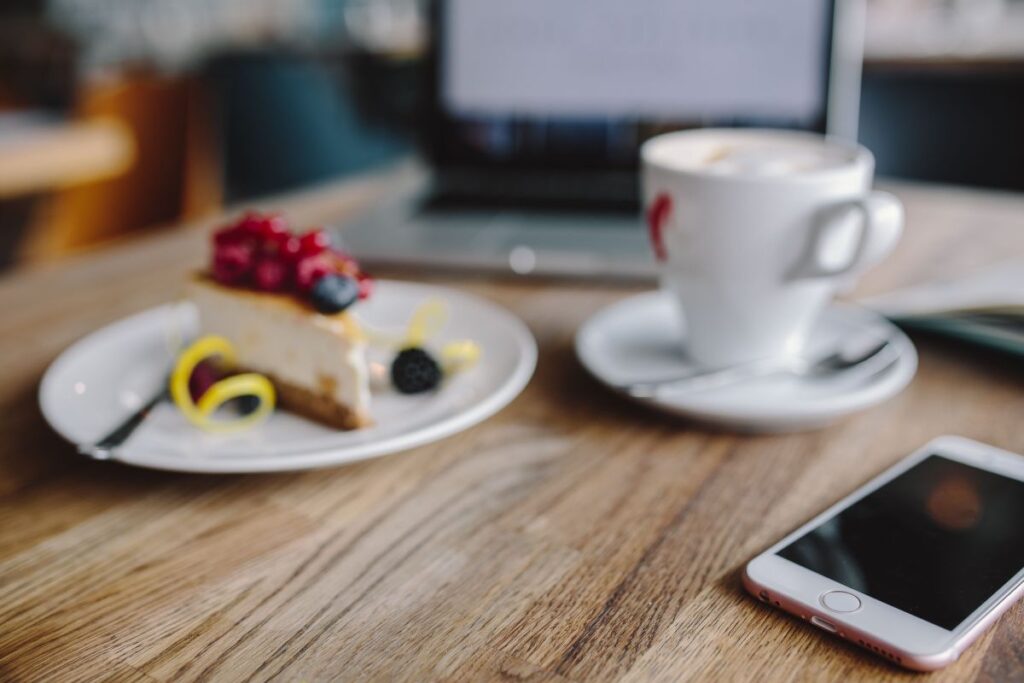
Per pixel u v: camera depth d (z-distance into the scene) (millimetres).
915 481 448
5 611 375
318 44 3096
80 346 590
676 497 457
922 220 985
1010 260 834
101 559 410
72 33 2982
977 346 607
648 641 352
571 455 501
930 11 2742
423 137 1022
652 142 614
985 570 373
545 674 335
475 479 477
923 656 324
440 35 998
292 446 470
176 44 3201
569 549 415
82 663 345
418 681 333
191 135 1757
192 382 537
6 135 1719
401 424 506
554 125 981
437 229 919
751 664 338
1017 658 334
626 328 658
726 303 571
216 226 971
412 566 404
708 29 929
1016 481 448
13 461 495
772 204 526
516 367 550
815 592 361
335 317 543
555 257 810
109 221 1673
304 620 368
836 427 533
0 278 822
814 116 920
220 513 447
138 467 491
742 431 525
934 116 1999
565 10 960
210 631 362
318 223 954
